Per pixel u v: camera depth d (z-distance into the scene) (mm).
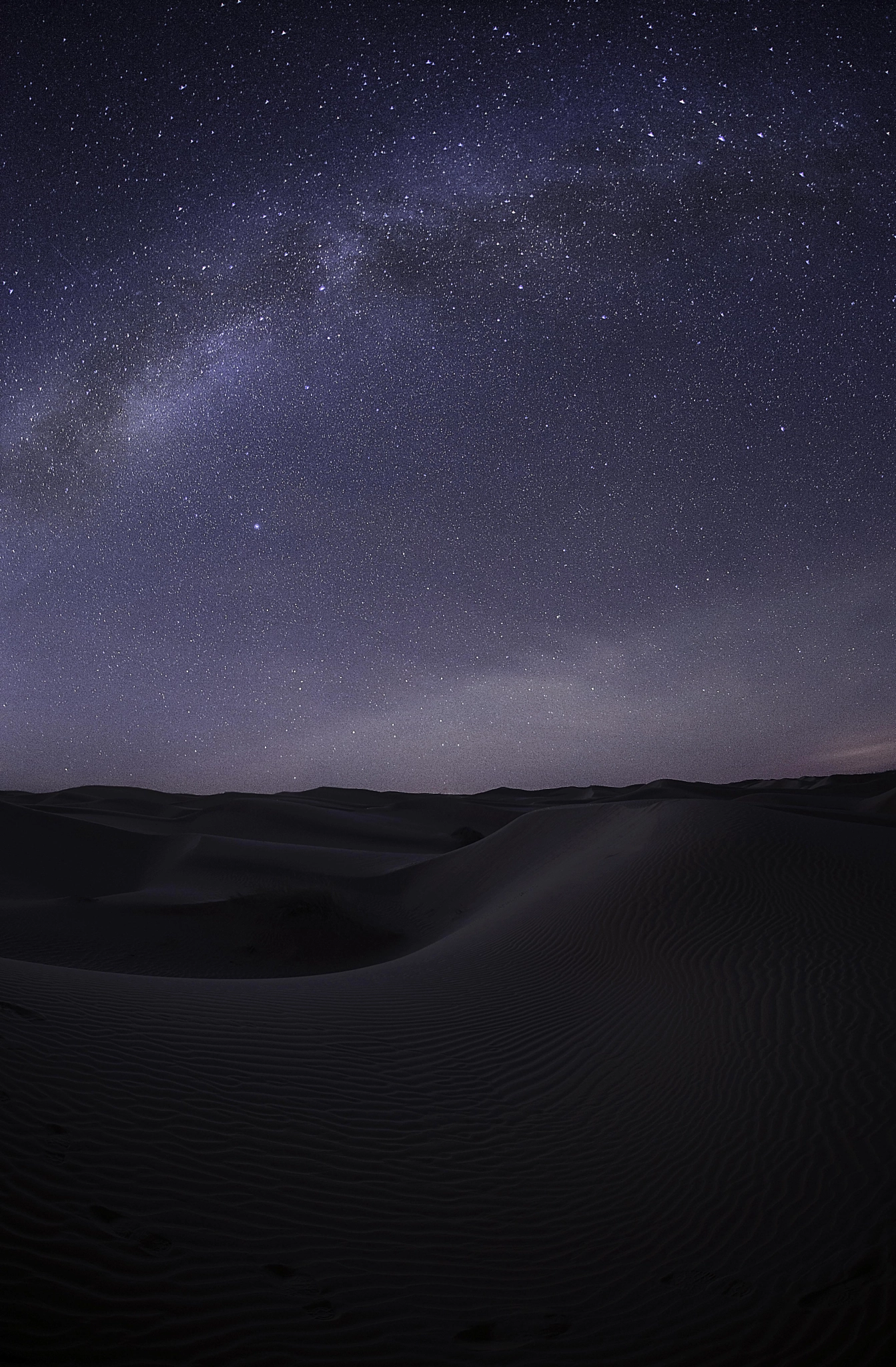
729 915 11500
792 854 13758
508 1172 5539
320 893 19828
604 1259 4629
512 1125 6348
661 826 17078
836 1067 6770
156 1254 3697
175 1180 4348
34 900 24750
